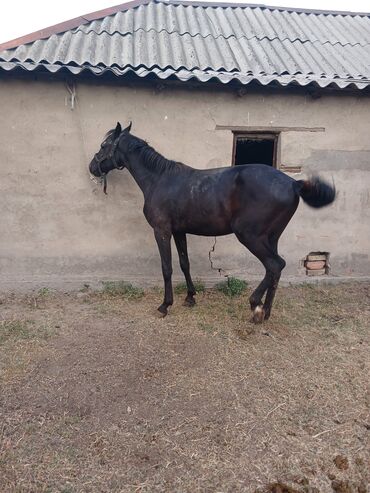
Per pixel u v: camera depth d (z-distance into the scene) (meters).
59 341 3.52
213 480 2.14
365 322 4.11
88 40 5.01
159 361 3.25
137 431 2.47
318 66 5.02
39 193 4.53
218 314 4.16
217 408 2.71
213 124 4.57
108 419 2.57
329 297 4.72
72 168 4.52
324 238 5.04
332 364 3.29
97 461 2.24
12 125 4.33
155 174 3.93
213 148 4.64
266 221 3.51
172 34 5.53
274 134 4.79
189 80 4.12
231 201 3.56
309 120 4.69
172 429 2.50
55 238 4.66
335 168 4.87
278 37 5.87
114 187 4.61
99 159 4.18
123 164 4.14
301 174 4.83
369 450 2.38
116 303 4.40
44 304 4.38
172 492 2.06
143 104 4.45
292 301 4.58
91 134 4.46
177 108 4.50
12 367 3.08
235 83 4.16
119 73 4.00
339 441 2.45
